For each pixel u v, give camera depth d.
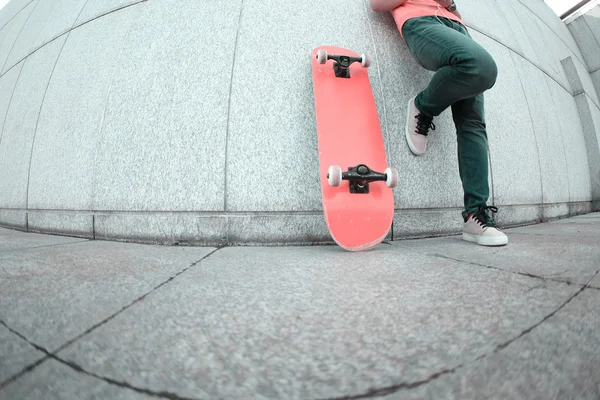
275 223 2.15
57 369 0.64
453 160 2.58
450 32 1.86
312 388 0.58
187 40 2.44
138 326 0.84
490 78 1.77
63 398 0.56
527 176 3.32
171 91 2.36
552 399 0.55
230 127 2.21
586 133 5.08
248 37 2.35
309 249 1.97
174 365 0.66
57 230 2.71
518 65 3.69
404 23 2.12
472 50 1.73
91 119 2.60
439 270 1.35
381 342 0.74
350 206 1.86
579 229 2.76
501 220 2.94
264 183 2.17
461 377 0.60
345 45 2.44
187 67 2.37
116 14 2.83
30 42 3.74
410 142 2.35
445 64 1.86
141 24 2.63
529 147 3.43
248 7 2.44
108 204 2.41
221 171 2.17
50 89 3.05
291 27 2.41
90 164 2.53
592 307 0.91
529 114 3.56
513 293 1.04
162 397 0.56
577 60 6.10
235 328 0.83
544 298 0.98
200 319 0.88
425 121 2.25
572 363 0.64
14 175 3.26
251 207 2.15
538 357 0.67
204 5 2.51
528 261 1.47
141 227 2.28
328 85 2.12
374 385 0.59
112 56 2.67
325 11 2.50
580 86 5.13
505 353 0.68
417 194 2.39
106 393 0.57
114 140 2.45
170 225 2.22
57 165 2.77
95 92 2.65
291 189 2.18
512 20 4.14
